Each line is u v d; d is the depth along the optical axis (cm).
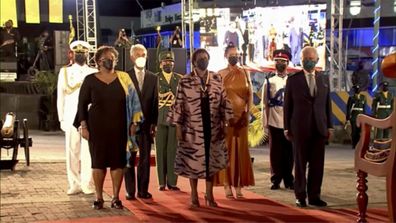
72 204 739
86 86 687
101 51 691
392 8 2289
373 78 1641
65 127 796
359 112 1486
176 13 2494
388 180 534
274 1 2192
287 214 684
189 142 700
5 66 2148
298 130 713
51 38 2364
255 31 2052
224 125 712
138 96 750
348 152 1414
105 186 852
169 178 834
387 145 606
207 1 2314
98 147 690
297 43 1977
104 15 3231
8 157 1182
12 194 805
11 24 2142
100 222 644
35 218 662
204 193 814
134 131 702
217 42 2111
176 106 703
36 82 1919
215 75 712
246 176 780
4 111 1859
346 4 2328
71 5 2659
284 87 810
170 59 822
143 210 706
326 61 1938
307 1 2117
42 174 973
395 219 529
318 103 712
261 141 1352
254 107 1348
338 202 753
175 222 647
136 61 764
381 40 2305
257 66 1878
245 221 651
